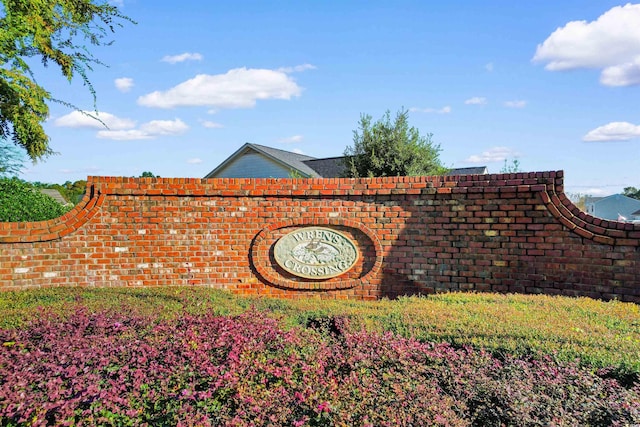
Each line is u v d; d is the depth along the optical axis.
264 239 7.34
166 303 5.71
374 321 4.80
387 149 16.27
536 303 5.41
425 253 7.01
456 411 3.12
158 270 7.34
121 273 7.27
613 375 3.55
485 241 6.76
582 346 3.87
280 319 4.87
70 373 3.23
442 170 16.70
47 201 11.46
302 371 3.44
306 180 7.31
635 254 5.98
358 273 7.23
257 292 7.38
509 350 3.90
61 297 6.18
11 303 5.67
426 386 3.26
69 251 7.18
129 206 7.30
